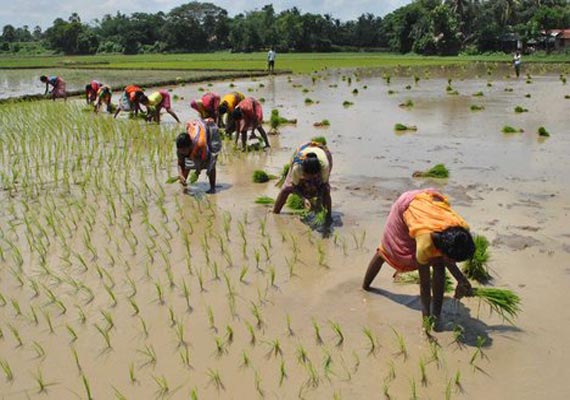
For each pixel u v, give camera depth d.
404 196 5.73
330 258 7.37
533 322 5.71
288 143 14.62
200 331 5.73
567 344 5.33
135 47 113.19
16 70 53.53
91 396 4.80
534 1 75.06
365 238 7.98
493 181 10.62
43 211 9.45
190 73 42.88
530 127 16.28
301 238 8.05
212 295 6.47
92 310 6.21
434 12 72.94
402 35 81.69
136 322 5.94
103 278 6.97
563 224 8.28
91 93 22.31
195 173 10.40
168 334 5.70
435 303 5.60
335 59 65.88
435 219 5.29
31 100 25.58
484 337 5.48
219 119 15.76
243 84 33.50
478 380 4.84
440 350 5.29
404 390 4.73
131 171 11.86
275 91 28.77
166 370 5.12
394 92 27.45
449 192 9.98
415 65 51.09
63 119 18.66
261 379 4.94
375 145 14.11
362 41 111.62
